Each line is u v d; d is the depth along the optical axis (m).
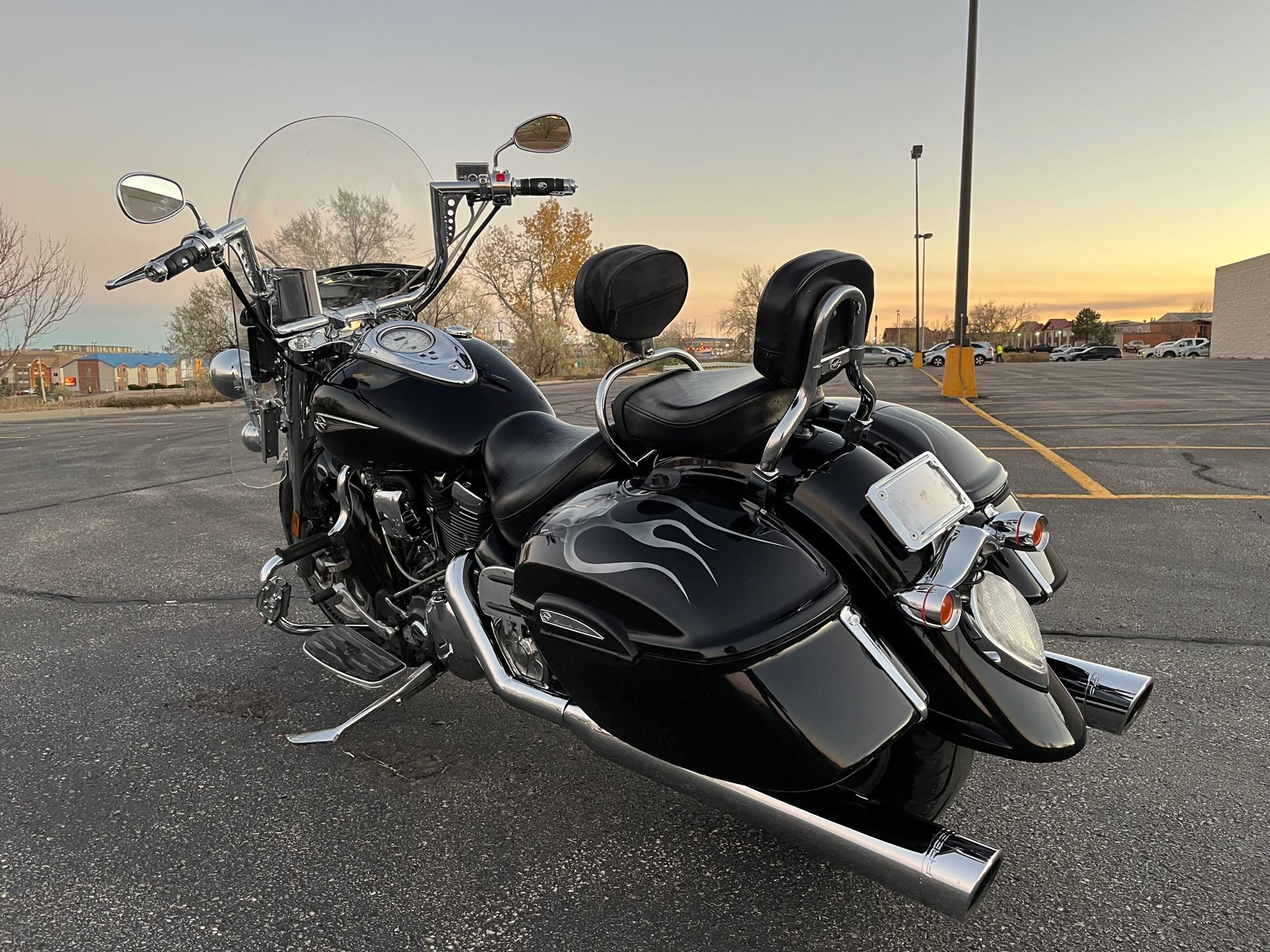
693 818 2.45
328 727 3.04
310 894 2.16
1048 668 1.91
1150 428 9.58
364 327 2.90
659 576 1.71
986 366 34.47
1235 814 2.34
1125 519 5.27
